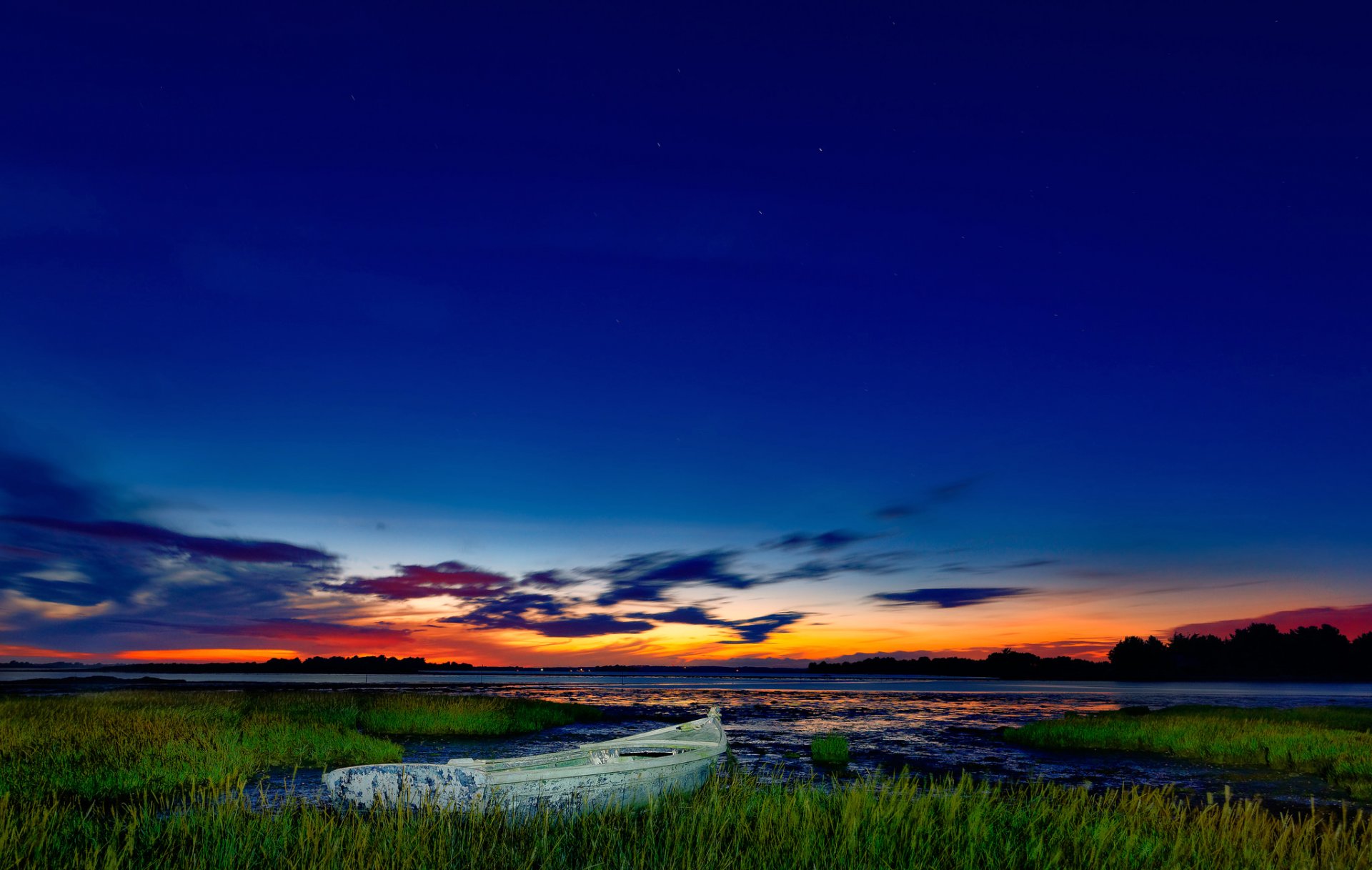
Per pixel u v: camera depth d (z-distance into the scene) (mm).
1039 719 45938
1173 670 170000
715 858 9977
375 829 10984
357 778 12969
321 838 10453
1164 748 28203
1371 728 35000
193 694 46344
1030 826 11219
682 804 12656
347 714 33312
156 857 9742
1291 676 160875
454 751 25859
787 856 9992
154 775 16750
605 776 14289
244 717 27594
